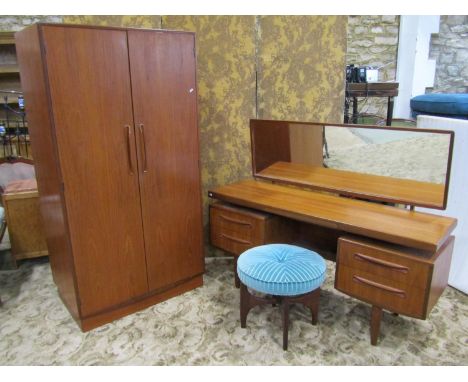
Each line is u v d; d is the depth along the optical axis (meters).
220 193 2.32
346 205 2.08
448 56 5.70
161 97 2.01
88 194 1.88
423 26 5.38
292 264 1.82
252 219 2.15
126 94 1.89
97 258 1.97
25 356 1.85
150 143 2.02
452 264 2.37
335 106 2.65
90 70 1.76
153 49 1.93
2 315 2.18
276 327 2.04
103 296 2.04
